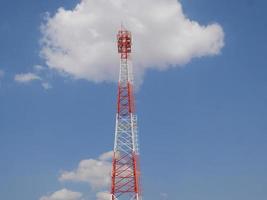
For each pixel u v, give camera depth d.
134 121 168.50
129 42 176.00
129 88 171.62
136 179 161.75
